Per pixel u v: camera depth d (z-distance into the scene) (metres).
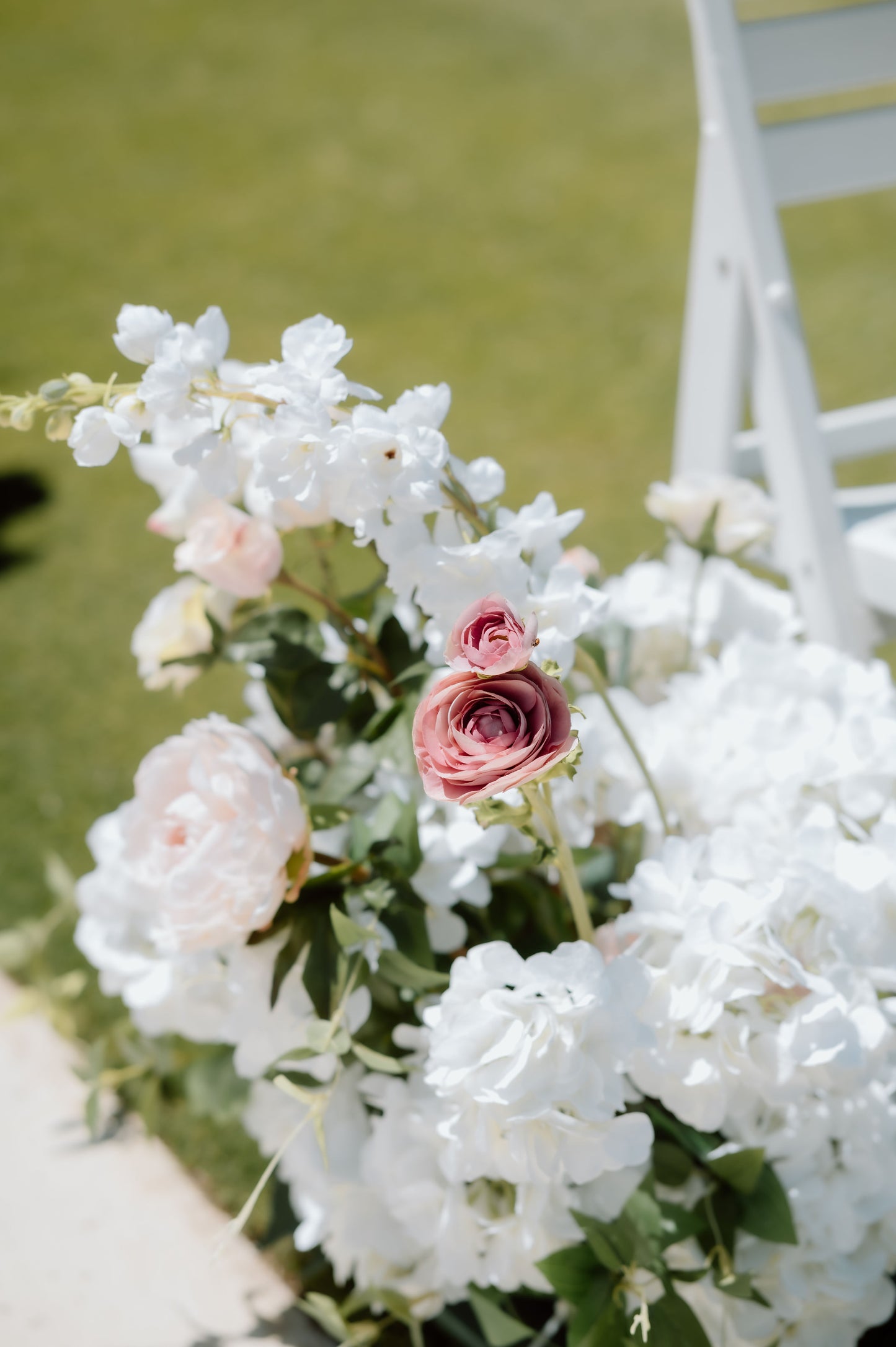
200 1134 1.26
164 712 1.87
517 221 3.76
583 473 2.43
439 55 5.25
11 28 5.96
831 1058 0.93
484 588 0.92
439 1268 1.03
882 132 1.35
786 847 1.02
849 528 1.34
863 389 2.66
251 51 5.46
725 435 1.37
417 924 1.01
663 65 4.95
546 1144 0.93
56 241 3.81
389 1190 1.01
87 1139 1.24
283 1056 0.98
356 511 0.93
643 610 1.16
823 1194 1.00
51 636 2.08
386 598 1.08
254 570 1.03
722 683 1.11
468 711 0.84
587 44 5.21
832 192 1.35
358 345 3.07
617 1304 0.96
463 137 4.44
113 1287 1.14
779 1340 1.02
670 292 3.23
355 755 1.04
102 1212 1.19
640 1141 0.92
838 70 1.33
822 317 3.02
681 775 1.08
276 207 3.97
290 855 0.98
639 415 2.66
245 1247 1.17
